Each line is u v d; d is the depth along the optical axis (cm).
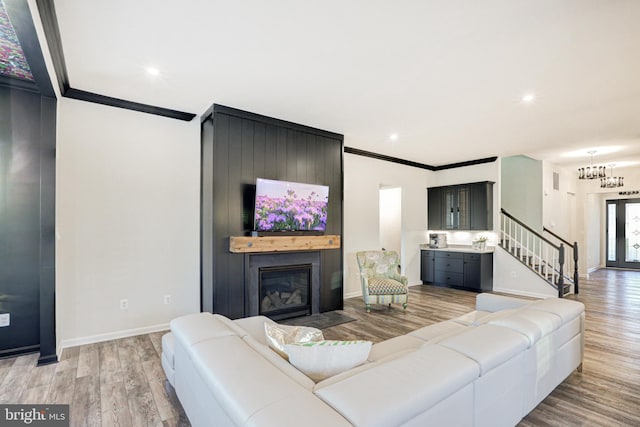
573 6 199
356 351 151
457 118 411
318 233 443
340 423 95
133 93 336
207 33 230
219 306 367
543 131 463
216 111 369
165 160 387
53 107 291
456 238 713
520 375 180
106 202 350
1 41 234
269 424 94
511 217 641
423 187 720
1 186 299
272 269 409
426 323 416
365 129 460
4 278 300
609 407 222
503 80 303
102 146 349
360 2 196
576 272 596
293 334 186
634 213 904
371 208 607
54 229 292
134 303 363
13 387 247
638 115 393
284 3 197
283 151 424
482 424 149
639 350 325
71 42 241
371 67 280
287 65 277
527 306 251
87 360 295
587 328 395
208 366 138
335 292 474
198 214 408
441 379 124
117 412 216
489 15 209
